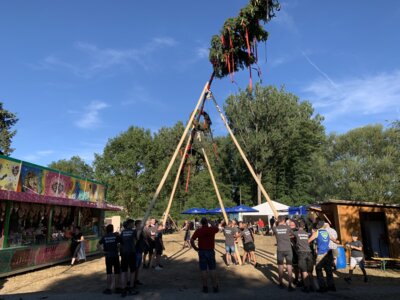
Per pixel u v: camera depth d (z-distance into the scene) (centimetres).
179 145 1269
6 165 1215
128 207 4297
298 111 4681
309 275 827
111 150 4725
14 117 3070
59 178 1570
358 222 1499
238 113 4362
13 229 1266
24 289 941
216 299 729
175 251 1870
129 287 802
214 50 1219
